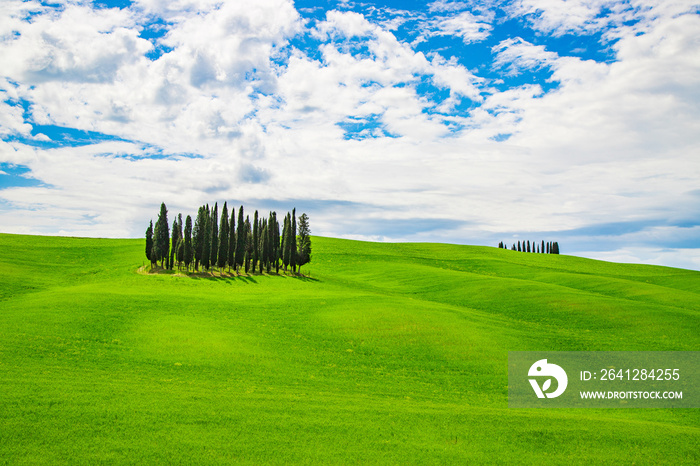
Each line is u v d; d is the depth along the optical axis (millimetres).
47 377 29766
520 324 62156
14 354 35469
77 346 39594
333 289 94125
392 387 35281
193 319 54188
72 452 18984
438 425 24859
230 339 45625
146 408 24359
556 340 52406
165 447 20000
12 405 23266
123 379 31109
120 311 54875
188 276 99750
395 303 68312
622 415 30688
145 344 41812
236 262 112500
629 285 100750
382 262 155875
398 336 51000
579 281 113688
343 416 25406
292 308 65500
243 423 23297
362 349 46812
